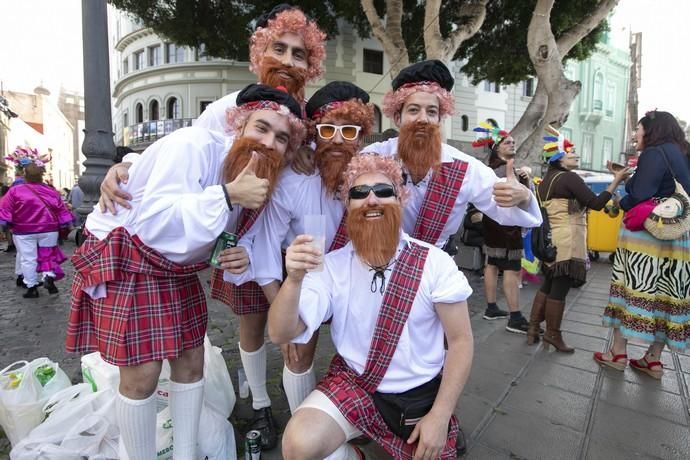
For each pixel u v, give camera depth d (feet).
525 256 18.29
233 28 39.45
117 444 5.92
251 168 4.84
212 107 7.02
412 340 4.99
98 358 6.82
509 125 77.71
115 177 5.18
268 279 5.91
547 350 11.25
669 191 8.99
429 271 5.00
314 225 4.51
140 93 81.82
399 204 5.06
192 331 5.46
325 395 4.91
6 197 16.16
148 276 4.99
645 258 9.27
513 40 39.34
